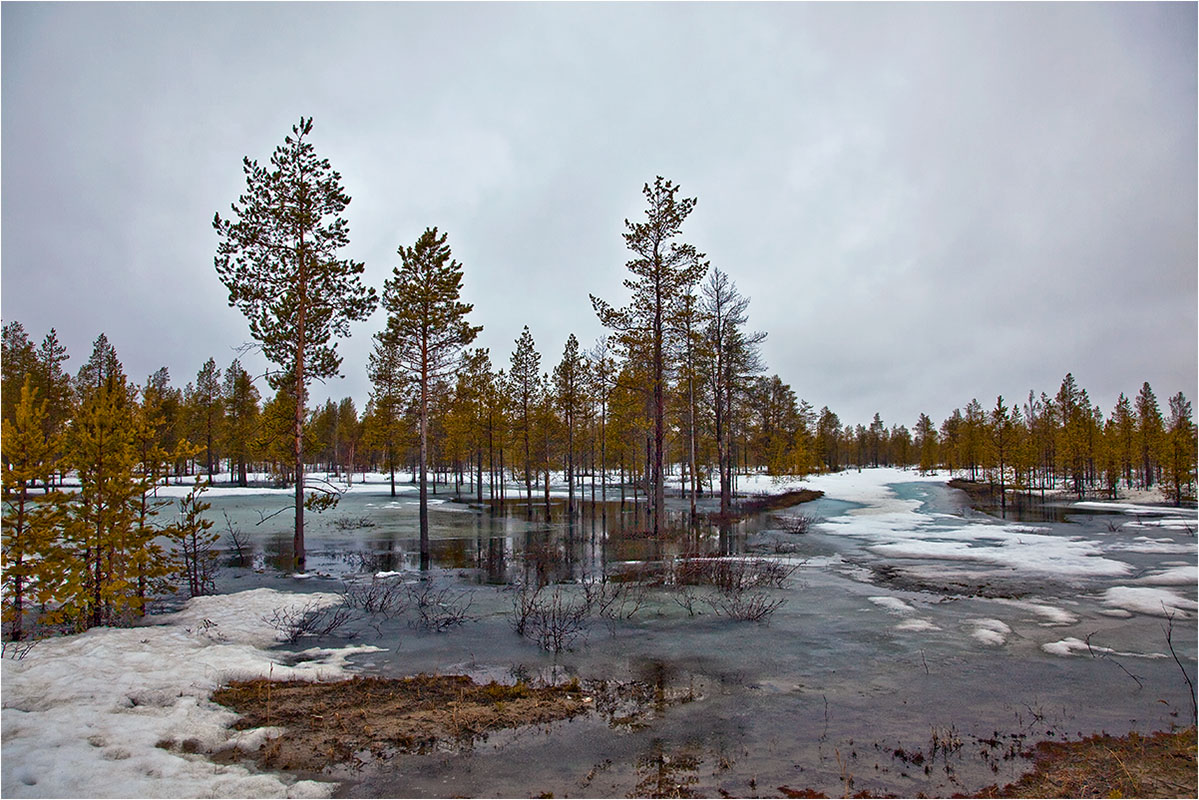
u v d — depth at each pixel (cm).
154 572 1198
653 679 866
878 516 3681
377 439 2788
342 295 1994
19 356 4069
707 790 544
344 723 685
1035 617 1250
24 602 1207
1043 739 663
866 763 602
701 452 5222
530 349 4259
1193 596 1442
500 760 600
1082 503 4750
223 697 754
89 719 642
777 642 1063
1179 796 524
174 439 5688
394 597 1413
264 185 1898
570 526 3155
